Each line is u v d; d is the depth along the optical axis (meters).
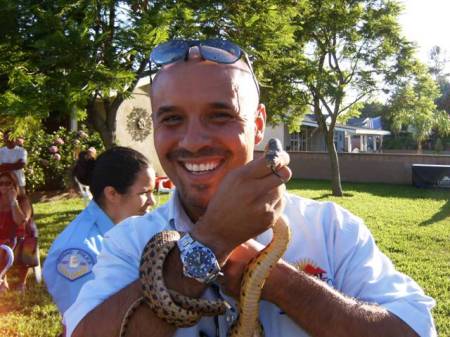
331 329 0.56
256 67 4.05
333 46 7.54
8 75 3.77
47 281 1.07
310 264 0.65
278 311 0.62
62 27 3.31
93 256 1.07
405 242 4.17
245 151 0.62
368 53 7.74
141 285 0.54
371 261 0.65
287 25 4.03
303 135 16.25
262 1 4.00
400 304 0.59
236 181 0.52
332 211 0.68
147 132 8.65
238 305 0.58
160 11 3.57
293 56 6.74
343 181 10.84
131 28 3.43
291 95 7.66
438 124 11.10
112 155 1.23
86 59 3.26
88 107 4.26
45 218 5.18
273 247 0.56
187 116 0.61
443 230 4.73
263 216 0.52
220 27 3.88
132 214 1.21
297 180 10.77
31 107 3.27
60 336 0.99
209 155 0.61
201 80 0.60
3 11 3.39
